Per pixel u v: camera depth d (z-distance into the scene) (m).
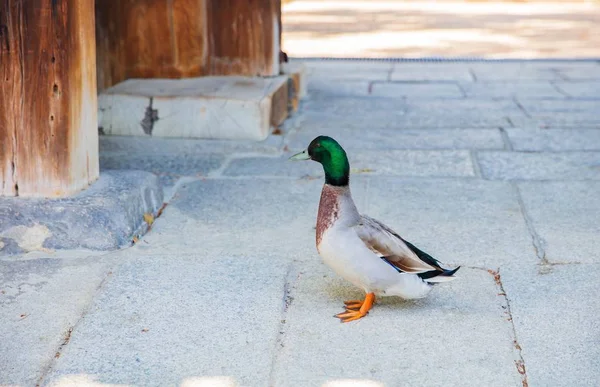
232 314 3.93
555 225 5.09
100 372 3.44
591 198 5.60
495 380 3.36
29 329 3.78
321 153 3.69
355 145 7.05
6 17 4.52
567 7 19.25
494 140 7.18
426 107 8.55
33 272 4.36
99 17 7.50
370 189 5.85
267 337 3.72
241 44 7.78
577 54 12.09
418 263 3.71
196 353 3.58
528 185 5.90
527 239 4.87
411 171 6.29
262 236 4.94
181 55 7.65
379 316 3.89
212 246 4.77
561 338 3.68
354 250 3.66
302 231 5.02
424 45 13.25
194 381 3.37
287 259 4.59
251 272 4.41
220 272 4.40
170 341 3.68
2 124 4.68
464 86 9.71
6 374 3.42
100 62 7.61
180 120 6.95
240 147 6.78
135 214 4.95
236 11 7.70
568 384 3.33
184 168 6.36
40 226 4.63
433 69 10.93
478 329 3.77
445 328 3.78
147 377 3.40
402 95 9.19
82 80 4.80
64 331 3.77
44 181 4.76
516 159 6.59
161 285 4.24
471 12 18.28
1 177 4.76
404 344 3.64
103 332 3.76
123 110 6.97
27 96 4.63
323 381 3.36
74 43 4.64
